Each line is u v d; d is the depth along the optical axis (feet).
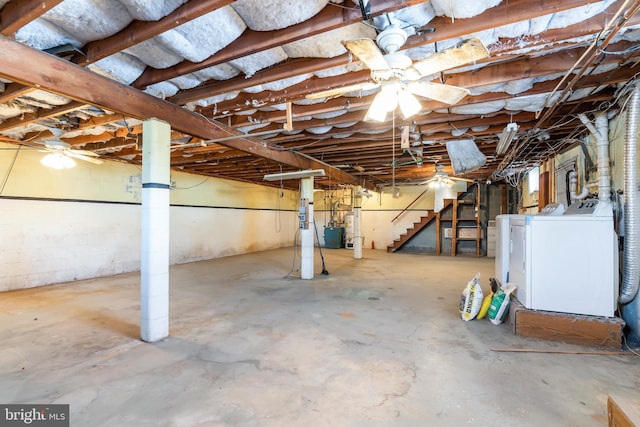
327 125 11.91
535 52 6.89
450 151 15.31
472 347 9.28
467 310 11.67
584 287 9.57
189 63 7.43
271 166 23.07
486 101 9.43
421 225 33.24
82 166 19.11
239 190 31.73
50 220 17.60
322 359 8.50
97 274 19.80
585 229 9.55
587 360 8.39
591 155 12.24
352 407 6.41
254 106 9.78
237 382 7.34
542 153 16.57
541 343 9.54
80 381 7.36
